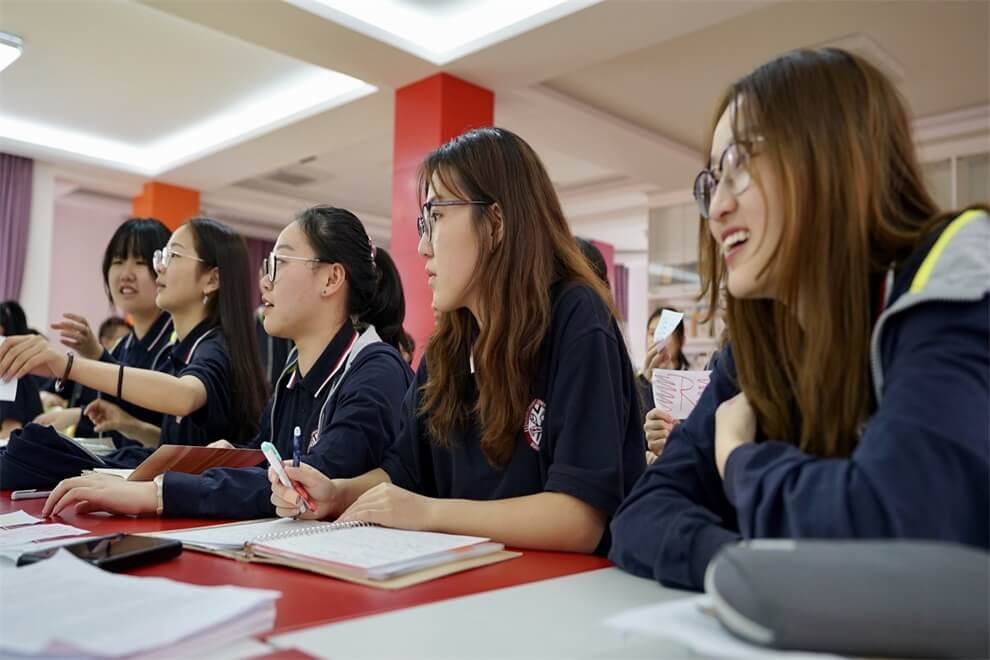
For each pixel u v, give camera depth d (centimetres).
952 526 62
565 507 108
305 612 73
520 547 110
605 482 110
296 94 561
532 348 122
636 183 741
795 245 79
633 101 527
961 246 73
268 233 927
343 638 64
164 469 146
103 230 849
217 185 738
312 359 178
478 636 65
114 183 729
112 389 187
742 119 82
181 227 229
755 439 91
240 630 63
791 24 416
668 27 393
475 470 130
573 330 120
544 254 126
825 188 78
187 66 514
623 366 128
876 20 409
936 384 67
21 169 659
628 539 92
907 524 62
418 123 463
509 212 124
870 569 53
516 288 122
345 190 809
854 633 51
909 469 64
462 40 445
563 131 559
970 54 445
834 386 79
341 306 178
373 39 416
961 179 526
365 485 139
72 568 77
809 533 67
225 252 224
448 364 134
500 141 128
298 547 96
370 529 109
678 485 96
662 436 186
